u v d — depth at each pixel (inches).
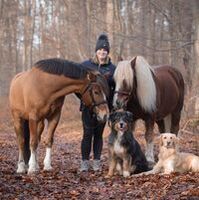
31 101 313.6
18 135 330.3
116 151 298.7
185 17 608.4
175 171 297.1
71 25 979.3
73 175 314.2
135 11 978.7
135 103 329.7
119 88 317.4
